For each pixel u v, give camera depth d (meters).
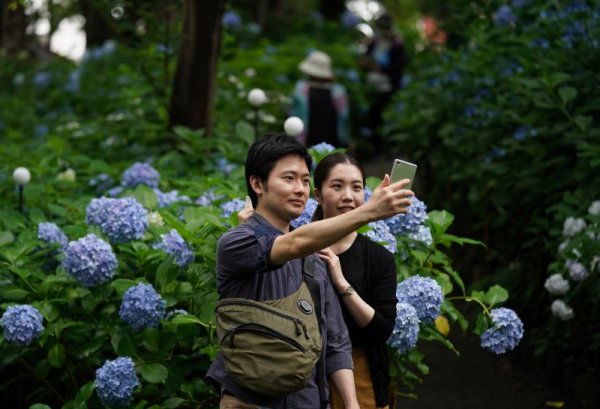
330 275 3.66
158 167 6.85
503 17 7.76
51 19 9.80
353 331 3.73
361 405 3.73
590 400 5.52
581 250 5.55
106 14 8.09
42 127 10.82
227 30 14.86
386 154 14.17
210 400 4.50
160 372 4.31
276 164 3.35
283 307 3.28
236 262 3.26
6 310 4.42
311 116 10.16
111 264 4.38
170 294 4.44
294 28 18.45
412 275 4.54
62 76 13.60
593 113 6.67
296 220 4.28
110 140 8.30
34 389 4.91
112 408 4.30
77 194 6.66
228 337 3.27
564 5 7.04
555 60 6.81
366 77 14.70
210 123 7.91
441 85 9.27
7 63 14.05
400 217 4.42
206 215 4.50
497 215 7.54
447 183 8.81
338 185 3.81
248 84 11.38
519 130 6.87
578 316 5.82
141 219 4.61
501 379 6.17
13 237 5.17
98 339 4.46
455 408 5.76
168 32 7.97
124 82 11.68
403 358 4.41
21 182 5.89
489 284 7.09
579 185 6.20
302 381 3.23
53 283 4.63
